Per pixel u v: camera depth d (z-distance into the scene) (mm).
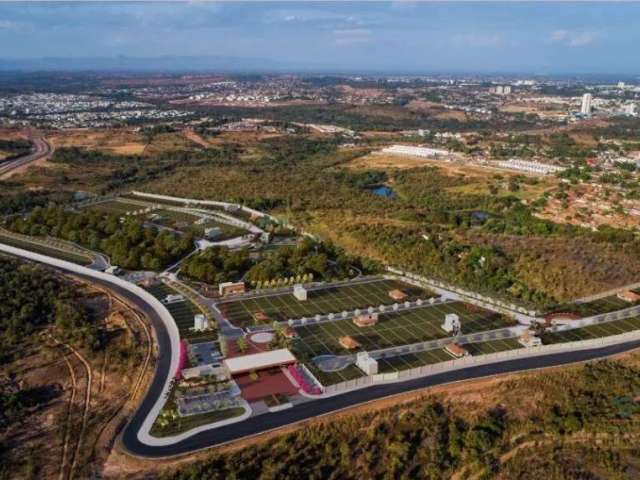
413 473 86000
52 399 98875
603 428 95875
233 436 86250
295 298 138625
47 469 81812
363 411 92875
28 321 119312
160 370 103938
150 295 134750
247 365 103500
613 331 124688
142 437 86000
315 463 84500
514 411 98938
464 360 109438
